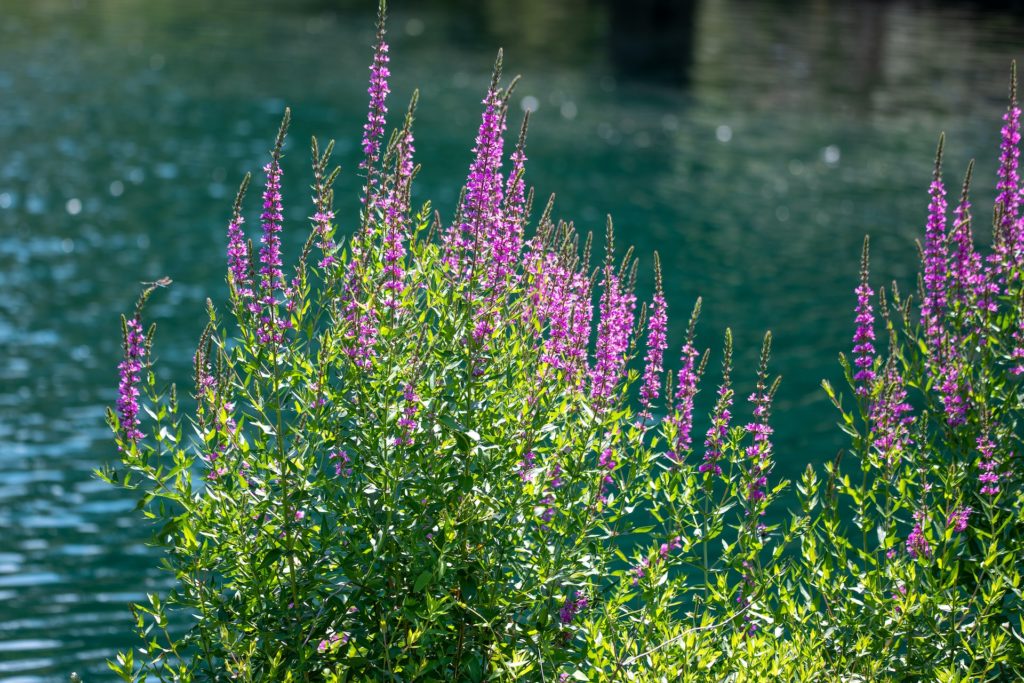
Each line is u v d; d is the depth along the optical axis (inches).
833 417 724.7
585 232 1195.3
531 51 2438.5
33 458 638.5
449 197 1249.4
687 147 1659.7
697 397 757.3
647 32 2751.0
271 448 241.9
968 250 291.1
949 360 287.7
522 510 245.1
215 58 2199.8
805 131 1784.0
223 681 232.7
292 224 1144.2
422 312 249.9
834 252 1162.6
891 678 257.8
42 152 1453.0
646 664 249.9
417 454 239.5
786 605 267.0
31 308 900.6
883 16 2903.5
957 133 1760.6
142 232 1134.4
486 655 241.1
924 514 271.3
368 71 2110.0
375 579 231.1
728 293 1007.6
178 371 770.2
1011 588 273.9
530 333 261.0
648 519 532.4
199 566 233.1
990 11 2947.8
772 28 2780.5
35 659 449.4
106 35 2436.0
